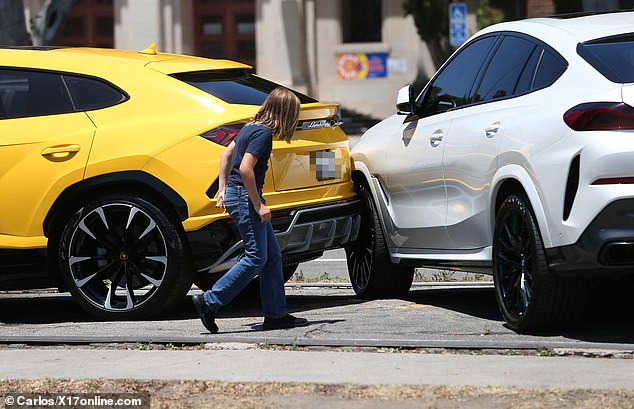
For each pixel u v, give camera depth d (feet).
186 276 59.06
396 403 39.63
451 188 57.67
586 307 59.11
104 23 243.60
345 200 63.31
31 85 61.67
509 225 52.75
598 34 51.88
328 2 235.81
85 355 49.01
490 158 53.57
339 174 62.95
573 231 47.34
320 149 61.77
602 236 46.39
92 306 60.08
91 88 60.95
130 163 58.39
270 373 44.34
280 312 55.83
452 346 48.65
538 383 41.75
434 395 40.47
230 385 42.60
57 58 62.08
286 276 73.05
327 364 45.75
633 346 47.34
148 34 234.17
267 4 234.99
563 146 48.06
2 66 62.34
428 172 59.52
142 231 59.31
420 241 61.31
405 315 59.11
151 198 58.70
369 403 39.70
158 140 58.44
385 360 46.34
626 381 41.81
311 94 235.81
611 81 48.39
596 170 46.47
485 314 59.11
